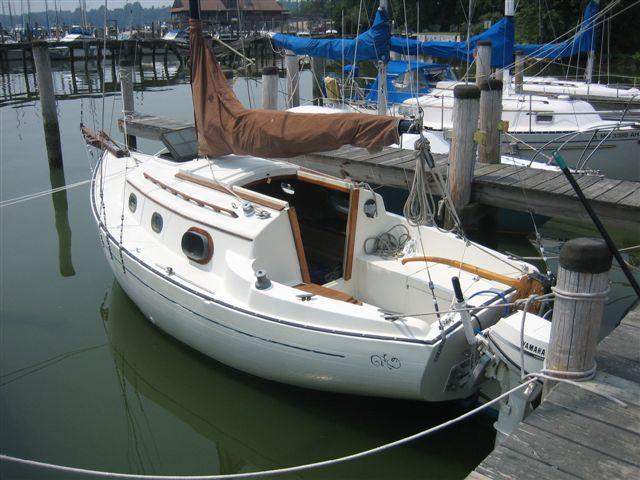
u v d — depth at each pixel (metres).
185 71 38.09
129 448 5.16
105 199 7.64
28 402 5.73
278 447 5.17
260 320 5.03
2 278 8.35
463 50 13.05
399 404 5.29
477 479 3.19
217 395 5.85
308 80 29.30
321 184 6.14
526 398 4.07
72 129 18.12
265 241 5.41
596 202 7.54
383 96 11.29
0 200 11.75
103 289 8.03
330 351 4.77
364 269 5.88
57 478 4.73
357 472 4.82
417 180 5.11
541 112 12.19
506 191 8.20
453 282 4.42
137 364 6.30
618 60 27.88
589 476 3.18
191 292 5.52
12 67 38.84
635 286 3.93
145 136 12.95
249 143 6.09
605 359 4.11
